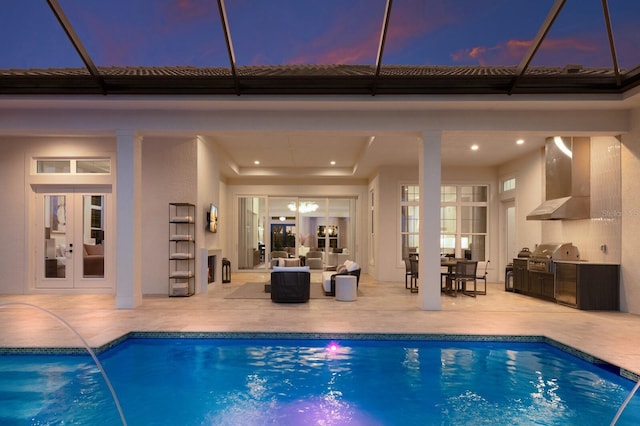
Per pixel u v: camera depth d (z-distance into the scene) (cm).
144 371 429
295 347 515
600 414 336
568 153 769
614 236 697
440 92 618
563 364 455
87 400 358
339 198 1437
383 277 1137
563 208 750
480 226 1164
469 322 594
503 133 675
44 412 335
